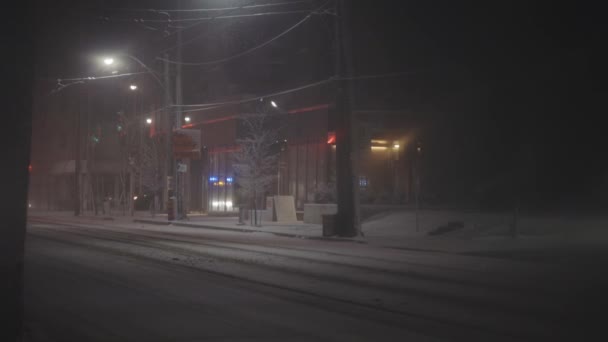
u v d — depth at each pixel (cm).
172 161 3644
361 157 3572
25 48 547
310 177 4297
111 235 2506
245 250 1866
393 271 1391
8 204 536
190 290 1088
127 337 730
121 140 5066
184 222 3456
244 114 4616
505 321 845
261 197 4306
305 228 2911
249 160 4325
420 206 3189
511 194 3381
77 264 1460
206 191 5338
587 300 1020
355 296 1044
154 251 1798
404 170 4006
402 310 922
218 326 794
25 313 872
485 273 1366
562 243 1906
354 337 741
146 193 5644
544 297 1048
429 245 1972
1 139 531
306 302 984
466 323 830
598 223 2336
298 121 4453
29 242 2105
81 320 827
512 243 1947
